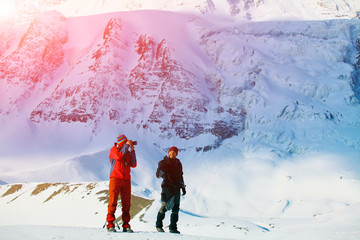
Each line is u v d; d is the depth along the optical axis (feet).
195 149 440.86
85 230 25.80
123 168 30.17
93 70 534.37
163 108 494.59
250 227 94.27
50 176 340.80
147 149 441.27
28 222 147.23
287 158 375.66
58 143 463.01
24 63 571.28
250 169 357.41
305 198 290.35
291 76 508.12
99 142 457.68
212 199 325.01
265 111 461.37
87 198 154.40
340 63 542.16
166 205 30.76
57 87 533.14
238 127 467.52
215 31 600.39
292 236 29.68
